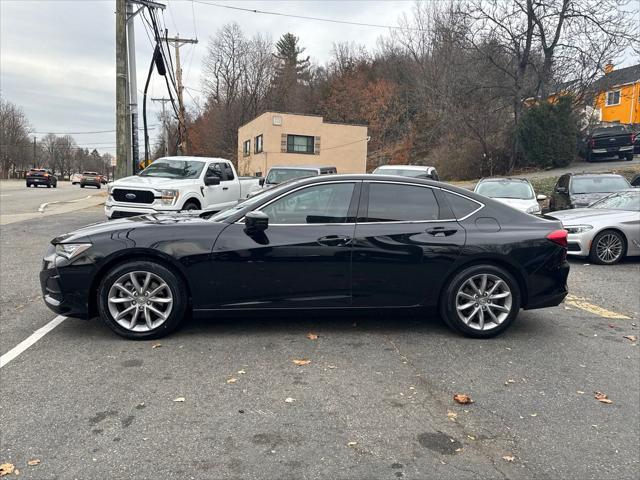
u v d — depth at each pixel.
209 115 64.88
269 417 3.25
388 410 3.38
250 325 5.06
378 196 4.79
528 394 3.66
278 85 64.31
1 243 10.06
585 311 5.94
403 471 2.71
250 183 14.00
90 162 141.38
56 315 5.37
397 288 4.70
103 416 3.23
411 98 48.03
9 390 3.58
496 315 4.85
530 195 11.34
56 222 13.42
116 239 4.52
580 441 3.05
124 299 4.55
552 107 26.39
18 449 2.85
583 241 8.99
